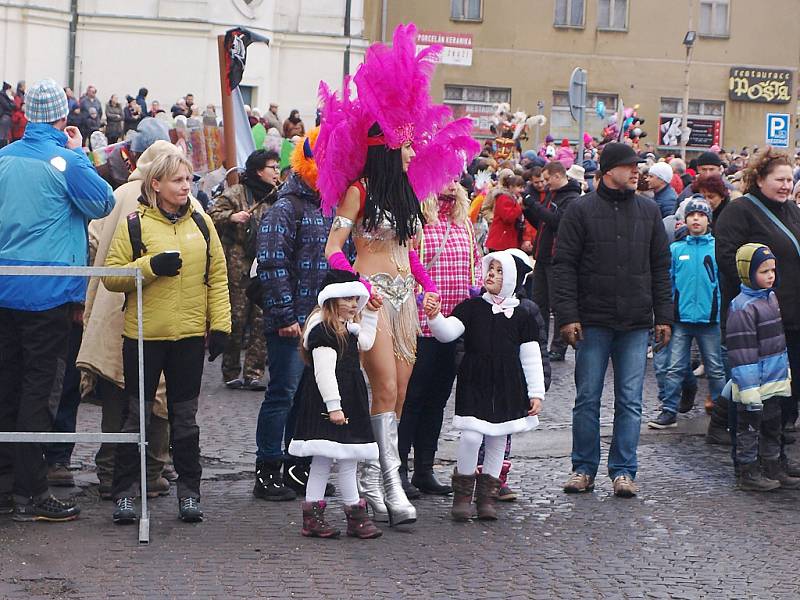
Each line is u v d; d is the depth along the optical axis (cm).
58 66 3838
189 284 854
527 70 4903
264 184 1360
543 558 798
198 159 1778
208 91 3966
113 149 1028
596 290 968
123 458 853
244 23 4022
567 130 4941
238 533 837
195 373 860
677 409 1251
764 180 1052
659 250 984
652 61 4969
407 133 859
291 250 925
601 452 1146
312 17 4234
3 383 862
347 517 835
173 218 855
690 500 961
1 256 847
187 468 863
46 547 793
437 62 882
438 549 812
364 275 859
